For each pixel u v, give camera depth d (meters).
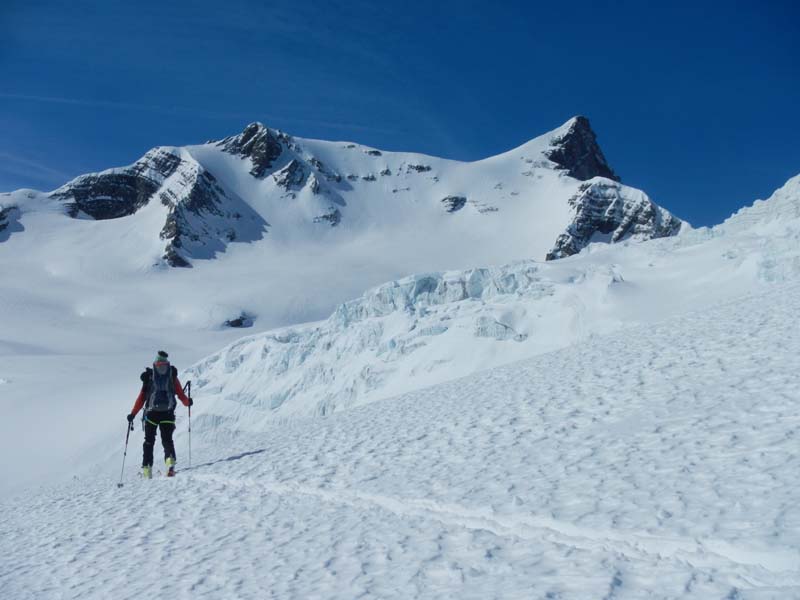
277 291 136.88
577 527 4.59
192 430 32.94
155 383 11.41
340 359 30.95
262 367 34.88
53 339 104.69
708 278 24.05
